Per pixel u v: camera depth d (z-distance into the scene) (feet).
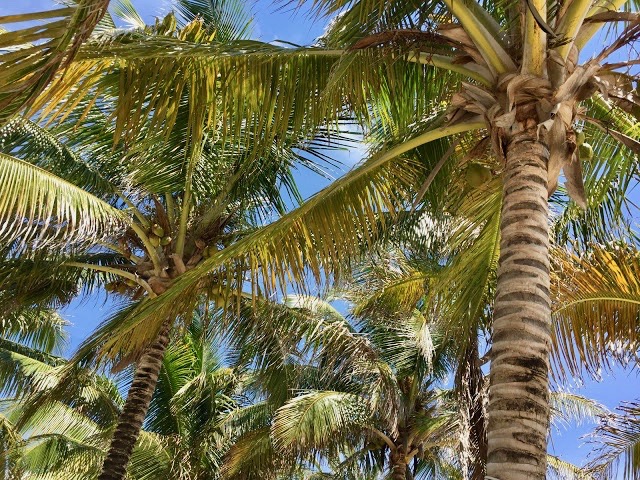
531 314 13.67
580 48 16.48
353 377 47.26
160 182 29.84
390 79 18.85
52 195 24.72
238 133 18.76
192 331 50.98
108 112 28.30
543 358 13.33
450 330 24.85
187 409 54.39
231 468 46.21
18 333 55.21
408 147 18.56
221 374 53.93
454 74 20.56
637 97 16.78
